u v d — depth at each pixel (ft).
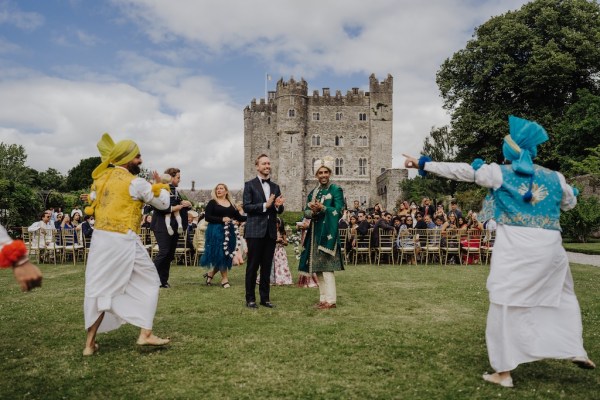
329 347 16.62
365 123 229.25
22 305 24.49
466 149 122.42
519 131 13.98
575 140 105.91
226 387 12.90
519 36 113.91
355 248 48.85
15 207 95.50
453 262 50.67
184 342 17.26
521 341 12.84
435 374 13.98
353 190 226.17
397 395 12.41
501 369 12.97
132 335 18.29
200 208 95.96
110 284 15.17
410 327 19.63
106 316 16.24
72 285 32.14
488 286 13.46
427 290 29.99
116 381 13.34
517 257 12.97
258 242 24.22
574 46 108.78
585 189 94.12
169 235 30.66
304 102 226.38
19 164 240.32
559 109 116.06
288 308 24.04
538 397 12.26
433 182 143.95
